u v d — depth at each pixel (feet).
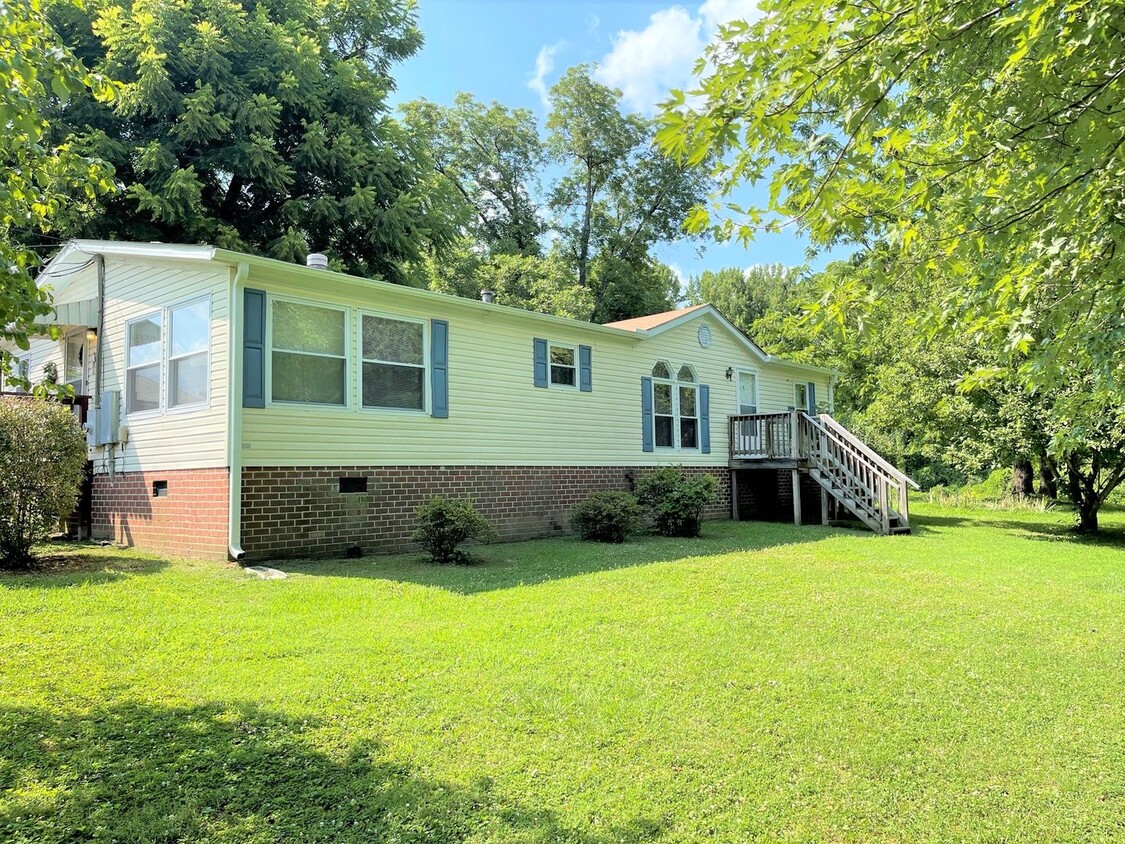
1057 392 33.58
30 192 12.48
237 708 11.72
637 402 44.06
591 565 26.22
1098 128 8.81
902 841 8.52
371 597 19.84
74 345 38.14
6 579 21.65
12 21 10.30
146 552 28.71
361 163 59.62
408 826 8.55
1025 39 8.21
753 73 8.32
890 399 45.85
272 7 60.29
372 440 29.89
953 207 12.17
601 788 9.51
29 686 12.36
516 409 36.40
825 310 11.11
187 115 49.06
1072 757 10.72
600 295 105.09
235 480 25.38
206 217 53.36
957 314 12.87
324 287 28.48
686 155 9.02
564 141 105.60
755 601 20.33
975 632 17.52
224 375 26.17
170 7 50.16
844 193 9.36
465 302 33.06
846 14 8.03
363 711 11.75
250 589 20.68
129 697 12.08
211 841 8.15
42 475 24.56
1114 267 10.46
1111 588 23.52
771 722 11.73
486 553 29.71
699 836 8.50
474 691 12.74
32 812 8.52
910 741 11.14
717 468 50.03
